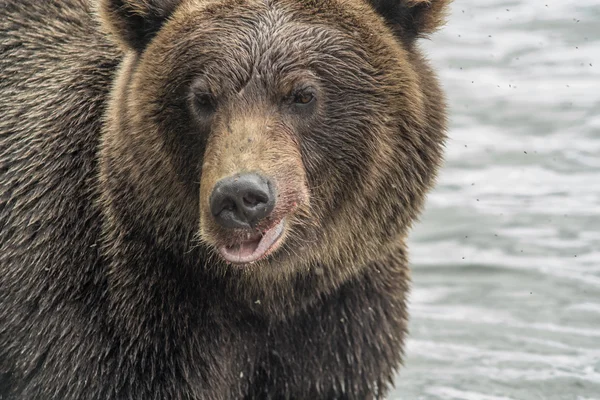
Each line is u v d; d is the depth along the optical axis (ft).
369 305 39.73
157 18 36.47
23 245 37.60
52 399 37.01
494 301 58.18
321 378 39.88
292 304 37.76
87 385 36.68
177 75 34.68
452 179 74.74
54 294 37.04
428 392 48.06
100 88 38.60
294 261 35.94
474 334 54.34
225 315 37.55
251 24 34.65
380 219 36.42
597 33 103.09
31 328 37.09
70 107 38.50
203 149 34.60
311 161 34.76
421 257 64.08
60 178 37.81
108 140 36.68
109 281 36.83
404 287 40.96
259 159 32.42
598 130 81.30
